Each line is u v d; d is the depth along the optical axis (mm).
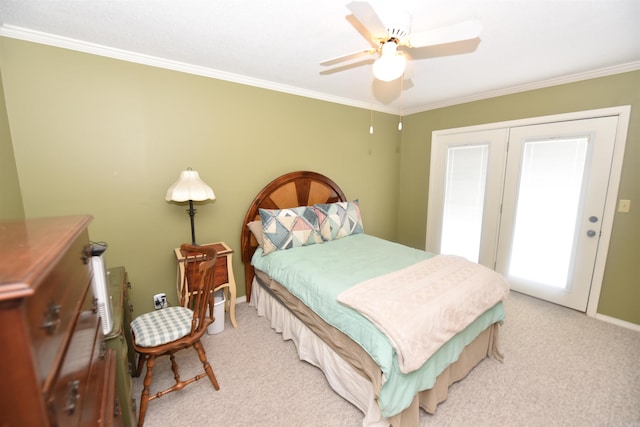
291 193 3021
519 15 1558
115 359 1193
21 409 522
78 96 1918
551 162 2760
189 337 1599
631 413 1550
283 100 2896
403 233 4301
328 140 3324
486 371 1896
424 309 1448
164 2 1439
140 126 2160
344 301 1545
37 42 1763
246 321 2531
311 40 1867
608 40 1863
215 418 1539
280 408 1604
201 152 2465
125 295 1747
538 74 2523
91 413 835
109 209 2107
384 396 1297
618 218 2420
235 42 1901
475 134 3316
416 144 3967
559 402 1632
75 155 1949
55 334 627
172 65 2232
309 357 1936
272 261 2338
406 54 2062
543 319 2561
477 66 2322
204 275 1630
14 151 1759
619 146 2355
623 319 2449
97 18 1595
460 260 2137
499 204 3193
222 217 2654
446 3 1442
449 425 1488
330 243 2723
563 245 2756
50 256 602
